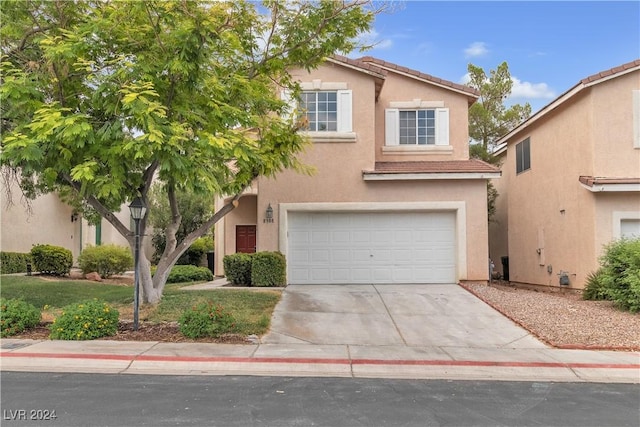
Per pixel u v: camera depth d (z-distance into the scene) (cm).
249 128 1184
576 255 1614
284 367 798
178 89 989
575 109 1627
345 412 591
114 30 938
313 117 1547
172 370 779
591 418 583
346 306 1213
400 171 1504
